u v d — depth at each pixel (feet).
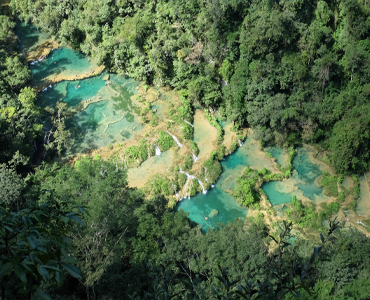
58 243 31.71
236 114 239.50
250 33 229.66
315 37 224.33
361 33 224.53
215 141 238.68
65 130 229.86
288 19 222.69
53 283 74.64
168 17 265.95
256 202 205.26
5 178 165.37
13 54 292.40
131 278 107.24
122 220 132.87
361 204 206.08
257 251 128.67
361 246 132.77
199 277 133.90
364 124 204.54
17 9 340.59
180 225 148.15
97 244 117.29
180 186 214.07
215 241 137.18
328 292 114.01
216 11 233.55
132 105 265.95
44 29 329.11
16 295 31.68
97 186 139.03
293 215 195.21
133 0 278.46
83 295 110.52
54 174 193.77
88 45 298.76
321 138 232.73
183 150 232.53
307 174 221.05
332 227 37.40
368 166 218.79
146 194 207.82
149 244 134.10
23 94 230.48
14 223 31.17
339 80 231.71
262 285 33.86
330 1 229.66
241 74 234.58
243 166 226.17
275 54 232.73
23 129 208.54
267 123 238.07
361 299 118.11
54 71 291.58
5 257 27.78
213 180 216.74
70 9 310.45
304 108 226.58
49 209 34.50
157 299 37.83
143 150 228.63
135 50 275.18
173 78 270.05
